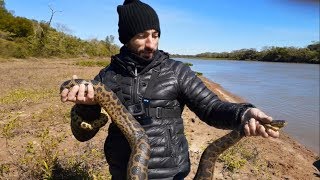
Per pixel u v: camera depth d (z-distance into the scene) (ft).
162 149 2.89
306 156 8.27
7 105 9.91
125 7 2.95
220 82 30.45
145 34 2.92
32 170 4.70
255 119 2.58
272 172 6.31
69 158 5.38
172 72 3.01
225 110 2.78
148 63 2.98
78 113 3.01
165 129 2.93
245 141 7.75
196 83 3.01
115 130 3.10
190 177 5.50
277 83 30.04
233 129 2.76
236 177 5.77
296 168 6.85
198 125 9.06
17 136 6.77
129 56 2.98
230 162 6.12
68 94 2.82
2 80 16.61
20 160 5.22
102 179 4.86
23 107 9.73
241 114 2.65
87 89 2.82
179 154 2.95
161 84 2.97
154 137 2.91
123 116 2.93
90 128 3.02
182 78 3.00
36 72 22.04
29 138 6.66
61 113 8.80
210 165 3.04
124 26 2.96
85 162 5.40
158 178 2.87
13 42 41.86
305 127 11.94
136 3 2.92
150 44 2.94
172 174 2.89
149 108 2.94
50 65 30.91
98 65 35.12
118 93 3.00
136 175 2.73
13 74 19.95
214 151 3.01
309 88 25.71
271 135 2.52
